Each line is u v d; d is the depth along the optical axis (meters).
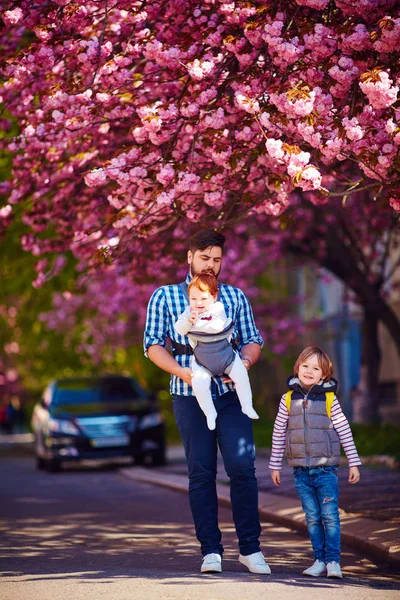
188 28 10.40
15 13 10.11
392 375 31.89
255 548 8.16
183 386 8.18
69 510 14.75
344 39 9.02
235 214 12.14
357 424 26.11
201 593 7.21
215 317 7.92
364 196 21.27
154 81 10.84
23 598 7.30
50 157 12.56
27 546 10.63
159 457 24.09
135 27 10.55
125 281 27.73
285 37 9.55
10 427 63.72
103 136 12.80
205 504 8.16
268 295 39.34
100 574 8.41
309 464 8.36
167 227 13.09
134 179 10.24
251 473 8.09
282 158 8.67
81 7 10.18
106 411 24.00
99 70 10.48
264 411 38.22
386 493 13.11
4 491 18.64
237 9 9.58
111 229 13.98
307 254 24.09
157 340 8.26
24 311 38.09
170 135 10.23
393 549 8.97
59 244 14.45
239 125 10.02
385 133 8.89
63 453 23.52
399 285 29.08
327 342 39.25
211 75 9.85
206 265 8.24
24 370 48.00
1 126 13.96
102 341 36.41
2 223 14.14
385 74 8.24
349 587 7.56
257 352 8.33
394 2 9.17
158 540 10.97
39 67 10.63
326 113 9.04
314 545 8.30
